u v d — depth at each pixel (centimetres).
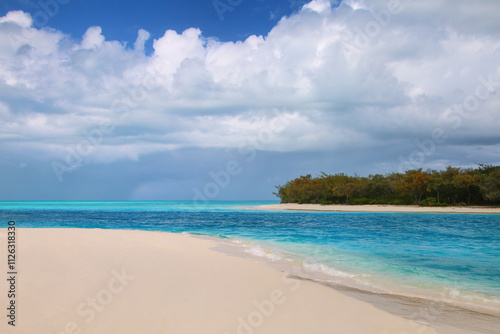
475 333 540
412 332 539
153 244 1339
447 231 2467
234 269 934
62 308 541
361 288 820
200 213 5294
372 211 5706
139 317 529
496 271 1042
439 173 6353
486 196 5722
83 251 1055
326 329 535
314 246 1563
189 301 627
